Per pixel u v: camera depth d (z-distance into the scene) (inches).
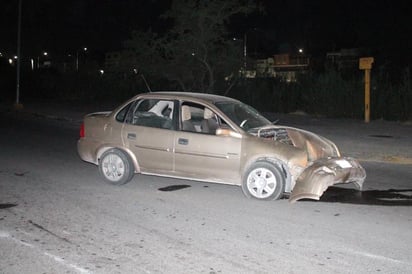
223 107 378.3
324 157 357.7
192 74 1058.7
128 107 395.9
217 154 360.8
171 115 385.1
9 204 336.2
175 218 310.0
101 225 293.7
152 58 1059.3
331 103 995.9
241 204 343.9
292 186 352.8
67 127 806.5
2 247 256.2
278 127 367.6
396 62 1578.5
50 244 261.3
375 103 947.3
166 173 379.9
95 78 1433.3
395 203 357.1
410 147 607.5
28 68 1718.8
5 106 1130.0
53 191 374.0
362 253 254.8
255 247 260.8
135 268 231.5
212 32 1011.3
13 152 550.0
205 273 227.0
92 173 442.0
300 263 240.4
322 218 315.0
